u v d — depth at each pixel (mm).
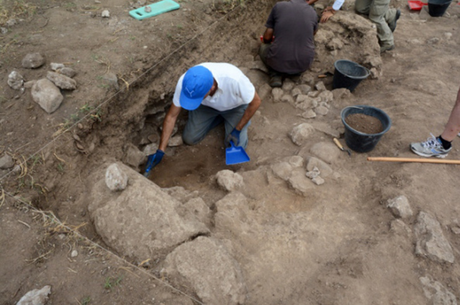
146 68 2797
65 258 1755
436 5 5129
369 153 2840
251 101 2662
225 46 3625
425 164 2637
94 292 1639
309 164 2625
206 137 3275
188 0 3539
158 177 2902
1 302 1593
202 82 2285
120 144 2678
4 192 1961
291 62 3469
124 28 3037
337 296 1883
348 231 2260
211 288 1718
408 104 3307
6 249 1757
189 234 1905
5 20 2928
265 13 4367
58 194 2145
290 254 2098
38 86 2320
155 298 1636
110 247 1872
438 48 4492
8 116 2293
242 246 2098
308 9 3346
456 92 3525
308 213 2369
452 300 1848
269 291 1914
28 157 2104
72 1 3311
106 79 2553
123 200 2002
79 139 2305
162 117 3156
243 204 2354
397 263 2029
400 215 2254
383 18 4168
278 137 3076
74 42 2826
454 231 2227
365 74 3518
